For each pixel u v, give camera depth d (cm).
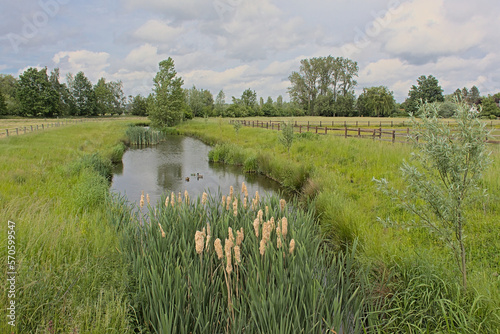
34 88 7025
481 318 317
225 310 375
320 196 810
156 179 1453
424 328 343
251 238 473
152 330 350
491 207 605
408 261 438
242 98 8962
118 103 11231
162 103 4909
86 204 748
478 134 317
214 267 434
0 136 2295
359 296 387
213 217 547
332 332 324
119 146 2192
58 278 347
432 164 350
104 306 329
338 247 600
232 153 1914
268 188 1230
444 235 357
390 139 1695
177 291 342
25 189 834
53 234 455
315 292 348
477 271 399
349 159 1234
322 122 4603
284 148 1680
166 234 488
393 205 721
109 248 467
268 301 334
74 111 8494
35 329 298
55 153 1521
